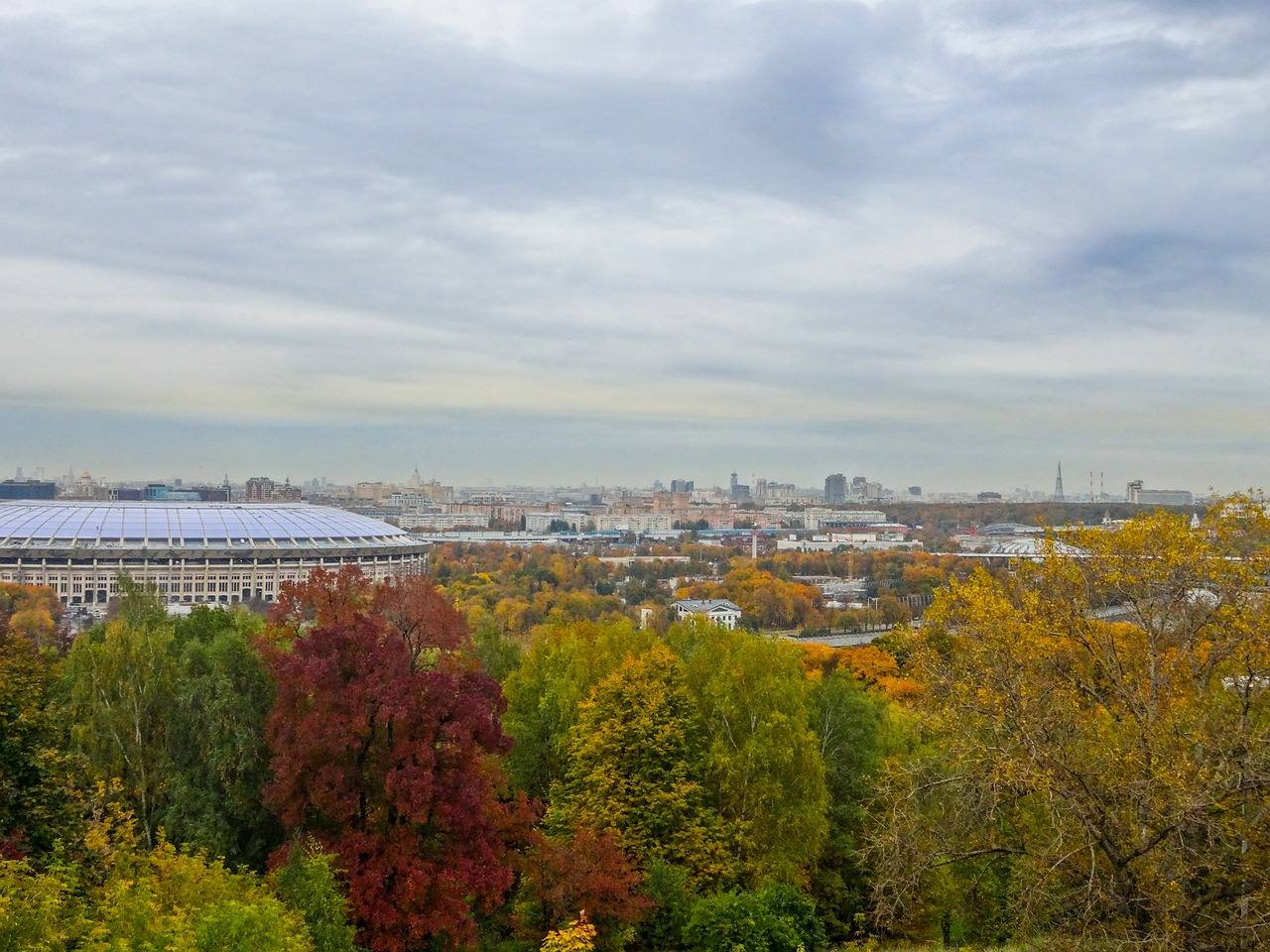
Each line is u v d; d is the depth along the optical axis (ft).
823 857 176.55
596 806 161.07
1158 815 89.61
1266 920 87.76
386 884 120.26
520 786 187.21
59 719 139.23
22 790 104.88
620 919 138.62
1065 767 93.66
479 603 643.45
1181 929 89.71
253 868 130.82
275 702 134.51
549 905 135.44
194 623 189.26
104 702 146.10
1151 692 104.58
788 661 182.91
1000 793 105.40
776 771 163.43
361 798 124.47
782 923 139.64
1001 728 101.40
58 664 181.68
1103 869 98.48
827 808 170.50
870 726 193.57
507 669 235.61
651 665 175.63
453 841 124.77
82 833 107.76
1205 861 89.86
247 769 135.85
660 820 159.22
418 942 117.60
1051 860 97.91
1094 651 111.75
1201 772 90.48
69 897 92.38
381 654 123.44
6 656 139.13
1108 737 100.94
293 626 144.97
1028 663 104.99
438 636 135.54
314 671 119.55
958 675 113.19
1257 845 89.92
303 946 91.81
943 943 152.56
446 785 122.72
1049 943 98.94
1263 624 100.37
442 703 123.95
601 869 137.39
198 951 85.56
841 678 201.77
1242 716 99.04
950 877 138.72
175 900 97.86
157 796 141.08
